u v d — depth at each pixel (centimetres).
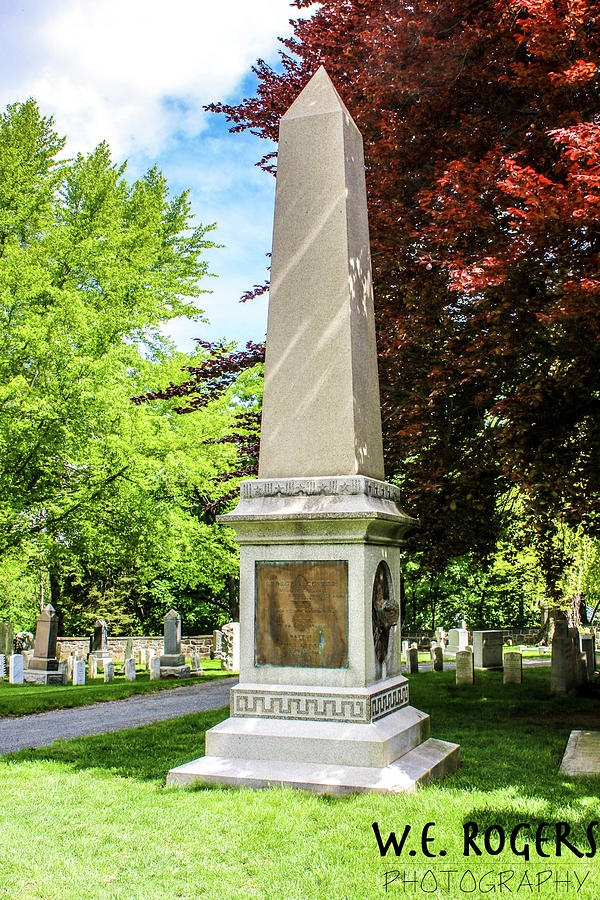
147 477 1870
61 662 2345
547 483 1027
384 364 1271
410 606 4372
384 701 742
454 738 1002
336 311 806
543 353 1138
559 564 1419
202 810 606
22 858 511
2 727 1282
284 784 664
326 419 787
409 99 1223
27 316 1839
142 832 559
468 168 1045
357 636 722
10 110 2562
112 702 1656
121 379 1912
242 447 1667
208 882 470
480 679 1884
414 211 1221
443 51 1130
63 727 1258
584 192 846
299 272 830
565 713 1263
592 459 1083
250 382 2800
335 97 868
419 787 669
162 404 2181
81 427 1775
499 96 1204
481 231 1083
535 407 1079
